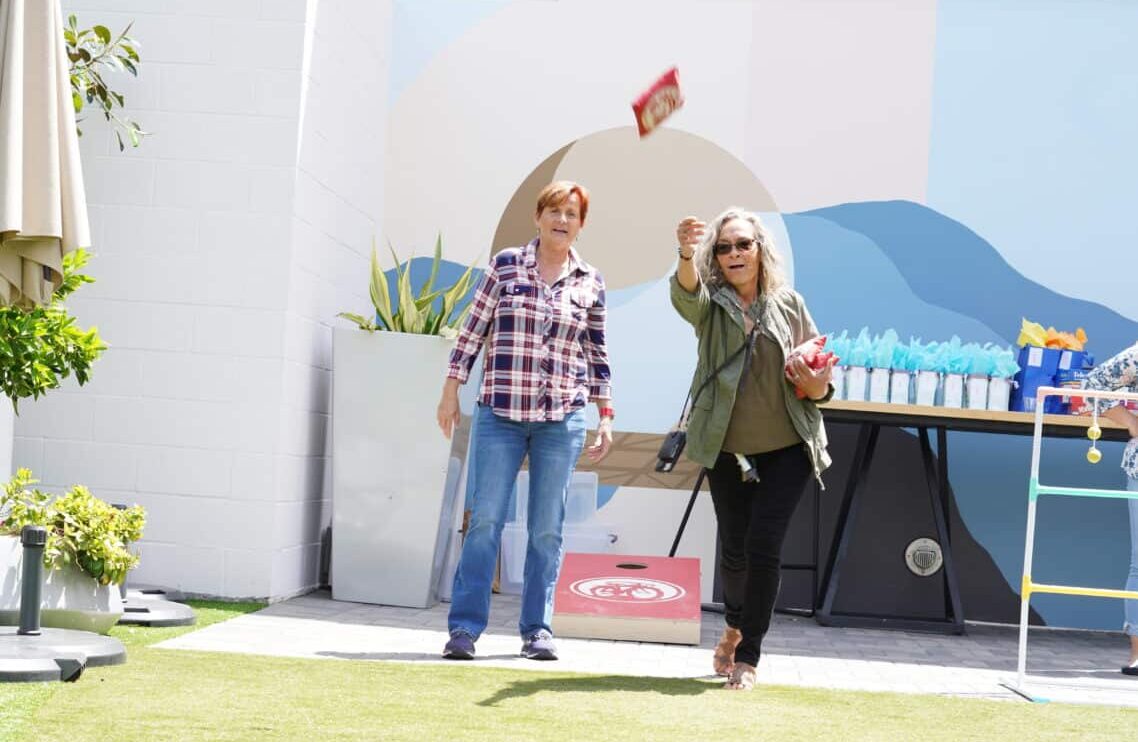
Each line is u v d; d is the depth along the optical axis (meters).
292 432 16.02
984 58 18.80
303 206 15.98
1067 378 16.86
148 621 12.79
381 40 18.94
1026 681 12.76
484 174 19.27
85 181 15.82
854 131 18.88
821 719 9.59
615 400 18.91
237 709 8.58
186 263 15.73
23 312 11.52
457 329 16.72
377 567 16.16
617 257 19.05
